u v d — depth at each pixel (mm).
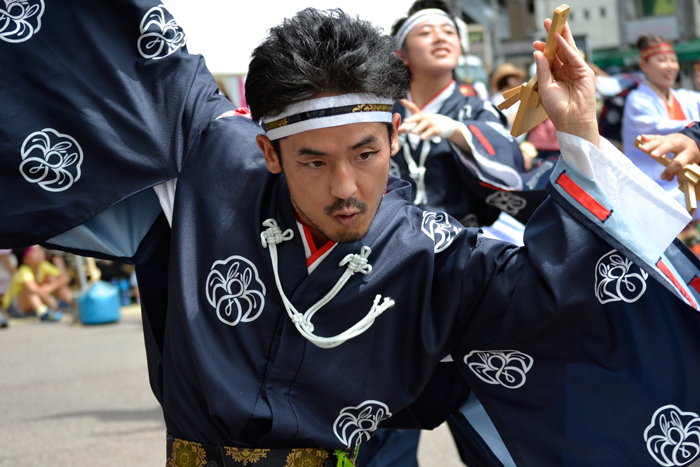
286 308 1490
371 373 1519
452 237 1556
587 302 1467
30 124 1685
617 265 1481
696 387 1515
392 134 1475
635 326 1498
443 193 2895
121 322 8273
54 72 1701
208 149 1677
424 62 2979
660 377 1513
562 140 1454
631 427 1523
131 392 4762
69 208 1676
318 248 1538
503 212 2959
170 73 1753
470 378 1619
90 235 1759
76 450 3590
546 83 1439
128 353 6160
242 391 1474
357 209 1370
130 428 3945
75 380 5188
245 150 1652
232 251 1550
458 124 2760
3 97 1692
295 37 1345
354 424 1528
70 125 1688
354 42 1344
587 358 1530
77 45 1719
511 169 2758
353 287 1505
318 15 1383
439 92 3061
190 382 1527
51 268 9102
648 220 1479
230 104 1815
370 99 1341
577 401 1545
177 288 1556
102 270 9750
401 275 1515
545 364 1554
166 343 1584
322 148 1339
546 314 1479
